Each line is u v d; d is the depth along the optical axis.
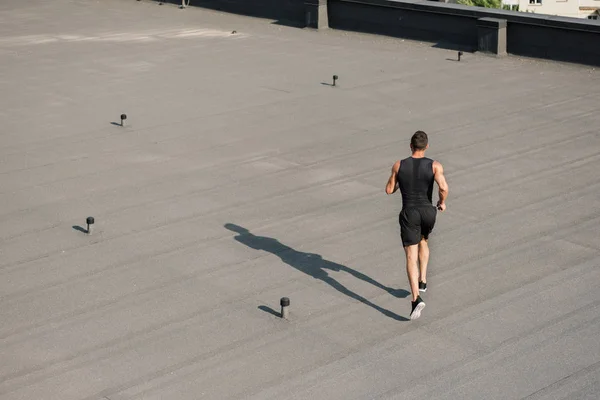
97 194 14.61
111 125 18.72
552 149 16.61
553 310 10.41
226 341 9.84
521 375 9.02
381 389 8.81
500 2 56.44
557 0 71.19
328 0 29.86
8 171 15.85
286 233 12.90
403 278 11.38
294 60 25.11
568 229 12.85
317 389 8.83
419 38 27.69
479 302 10.66
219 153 16.69
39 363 9.45
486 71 23.39
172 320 10.37
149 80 22.83
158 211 13.81
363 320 10.27
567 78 22.44
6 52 26.75
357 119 18.92
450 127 18.20
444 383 8.90
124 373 9.21
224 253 12.23
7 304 10.81
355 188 14.69
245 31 29.73
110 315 10.51
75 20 32.25
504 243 12.41
